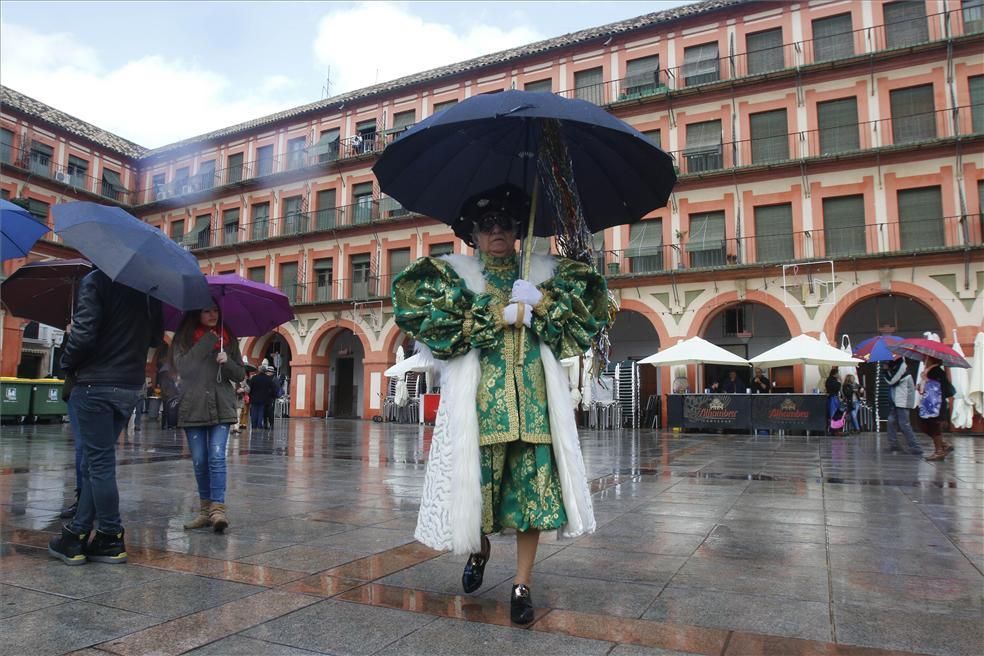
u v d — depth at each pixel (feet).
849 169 76.33
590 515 9.59
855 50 78.23
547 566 11.84
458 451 9.20
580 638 8.27
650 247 83.30
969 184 71.36
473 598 9.89
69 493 19.94
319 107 112.57
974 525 15.72
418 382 88.17
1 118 107.65
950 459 34.30
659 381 80.48
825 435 57.67
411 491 21.20
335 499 19.51
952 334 69.46
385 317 100.73
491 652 7.81
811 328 75.20
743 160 81.51
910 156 73.61
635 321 93.45
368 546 13.29
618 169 10.43
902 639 8.27
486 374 9.48
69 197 116.47
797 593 10.20
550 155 9.73
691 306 80.94
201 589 10.28
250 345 112.88
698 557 12.50
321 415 107.45
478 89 100.27
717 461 32.45
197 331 15.51
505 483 9.52
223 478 14.99
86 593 10.05
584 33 93.56
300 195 113.60
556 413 9.42
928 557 12.50
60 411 67.36
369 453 36.42
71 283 16.20
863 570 11.55
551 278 9.95
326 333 107.14
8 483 22.11
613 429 69.31
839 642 8.16
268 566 11.69
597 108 9.11
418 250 101.86
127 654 7.71
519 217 10.11
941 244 71.82
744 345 87.35
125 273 11.59
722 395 61.26
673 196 83.92
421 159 10.32
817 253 76.54
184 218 125.29
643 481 24.23
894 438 39.42
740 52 83.51
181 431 52.49
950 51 72.84
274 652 7.79
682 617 9.08
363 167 108.27
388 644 8.04
